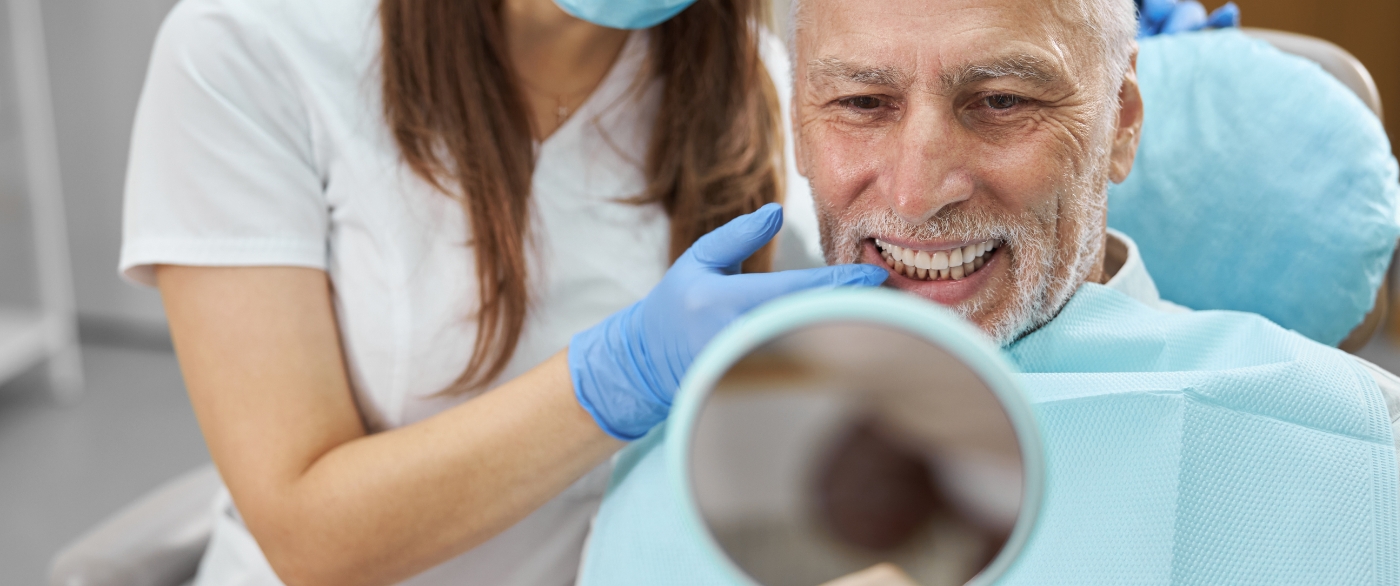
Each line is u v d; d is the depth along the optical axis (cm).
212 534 113
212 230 86
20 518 227
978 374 30
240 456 84
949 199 69
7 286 271
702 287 70
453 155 92
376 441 82
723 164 101
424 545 81
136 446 256
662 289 74
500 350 96
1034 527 30
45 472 245
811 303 31
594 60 98
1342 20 272
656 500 78
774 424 31
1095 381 69
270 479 83
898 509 31
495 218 92
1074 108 70
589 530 102
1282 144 100
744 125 102
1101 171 76
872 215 73
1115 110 76
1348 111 99
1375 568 63
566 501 101
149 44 282
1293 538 64
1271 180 100
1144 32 117
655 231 103
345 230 94
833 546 31
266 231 87
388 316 94
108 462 249
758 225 74
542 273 99
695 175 101
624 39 99
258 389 85
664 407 78
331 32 92
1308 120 100
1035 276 73
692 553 75
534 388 80
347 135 92
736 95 101
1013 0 66
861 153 73
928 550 30
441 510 80
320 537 81
